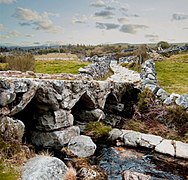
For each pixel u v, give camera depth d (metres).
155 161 11.09
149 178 9.43
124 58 48.53
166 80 25.36
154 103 16.56
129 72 31.53
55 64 39.69
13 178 7.53
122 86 17.75
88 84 13.27
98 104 14.51
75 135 12.07
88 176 9.15
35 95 10.48
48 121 11.02
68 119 11.73
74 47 102.25
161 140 12.82
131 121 16.09
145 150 12.23
